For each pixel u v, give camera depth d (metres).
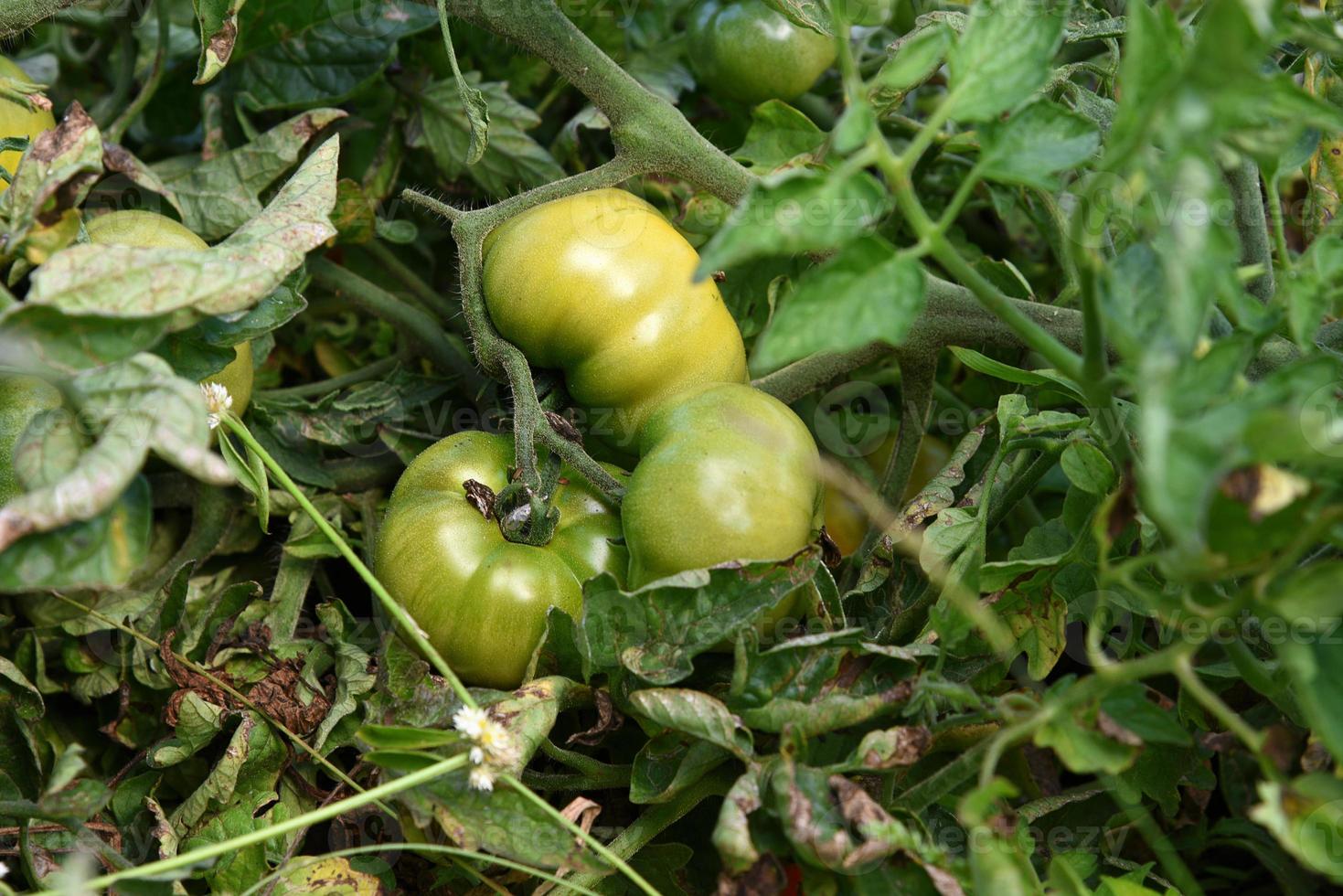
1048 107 0.67
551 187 0.82
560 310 0.79
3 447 0.75
